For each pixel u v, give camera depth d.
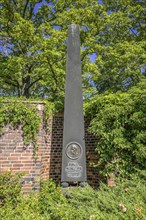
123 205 2.70
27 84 10.60
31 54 8.15
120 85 10.34
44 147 5.70
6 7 8.93
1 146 4.81
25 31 7.23
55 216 3.23
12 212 3.67
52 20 10.04
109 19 8.48
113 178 4.82
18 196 4.38
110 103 5.61
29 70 9.55
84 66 8.02
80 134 4.78
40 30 7.87
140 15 11.85
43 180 4.89
